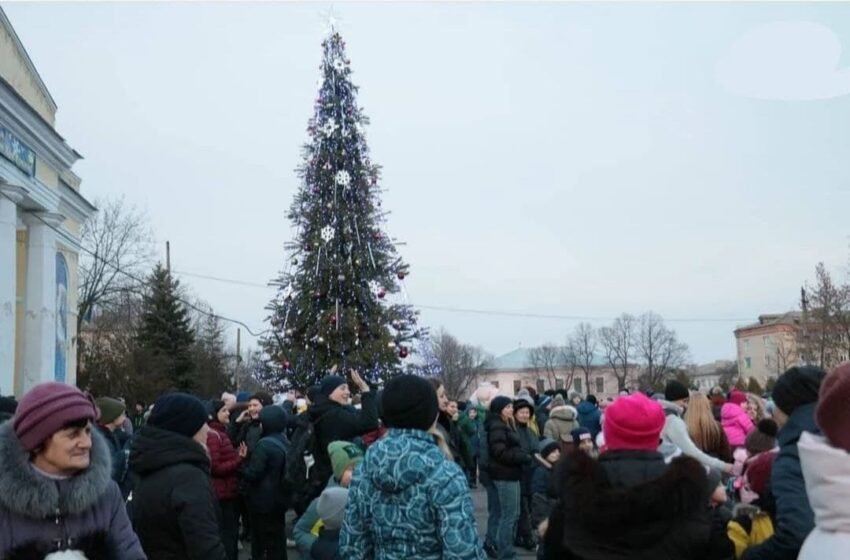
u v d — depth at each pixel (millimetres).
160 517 4492
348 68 19781
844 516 2564
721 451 7340
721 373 103500
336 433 8461
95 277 44562
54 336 21812
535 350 114062
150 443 4625
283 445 8875
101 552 3445
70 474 3373
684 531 3352
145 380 41031
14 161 18656
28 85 21000
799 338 42469
